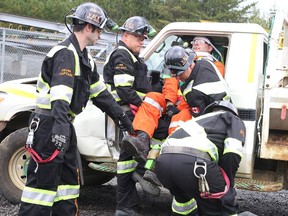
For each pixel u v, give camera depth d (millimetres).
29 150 3891
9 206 5715
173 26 5488
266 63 4895
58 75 3791
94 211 5797
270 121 4891
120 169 5055
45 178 3865
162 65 5602
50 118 3887
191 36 5562
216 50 5484
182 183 3850
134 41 5094
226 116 4004
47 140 3846
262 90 4992
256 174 5152
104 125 5441
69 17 4062
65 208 4031
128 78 4984
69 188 4051
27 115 6141
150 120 4930
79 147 5516
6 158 5703
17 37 13336
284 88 4742
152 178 4664
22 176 5762
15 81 6277
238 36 5250
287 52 5195
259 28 5246
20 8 48000
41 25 26469
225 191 3826
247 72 5113
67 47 3906
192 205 4297
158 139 5117
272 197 7316
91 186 7172
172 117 4961
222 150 3916
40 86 3963
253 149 4961
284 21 5137
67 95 3770
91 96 4301
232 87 5102
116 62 5027
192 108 4480
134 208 5125
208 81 4402
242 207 6523
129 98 4973
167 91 5027
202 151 3834
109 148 5355
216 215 3949
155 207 6180
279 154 4715
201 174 3762
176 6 49531
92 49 11625
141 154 4758
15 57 12750
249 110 5004
